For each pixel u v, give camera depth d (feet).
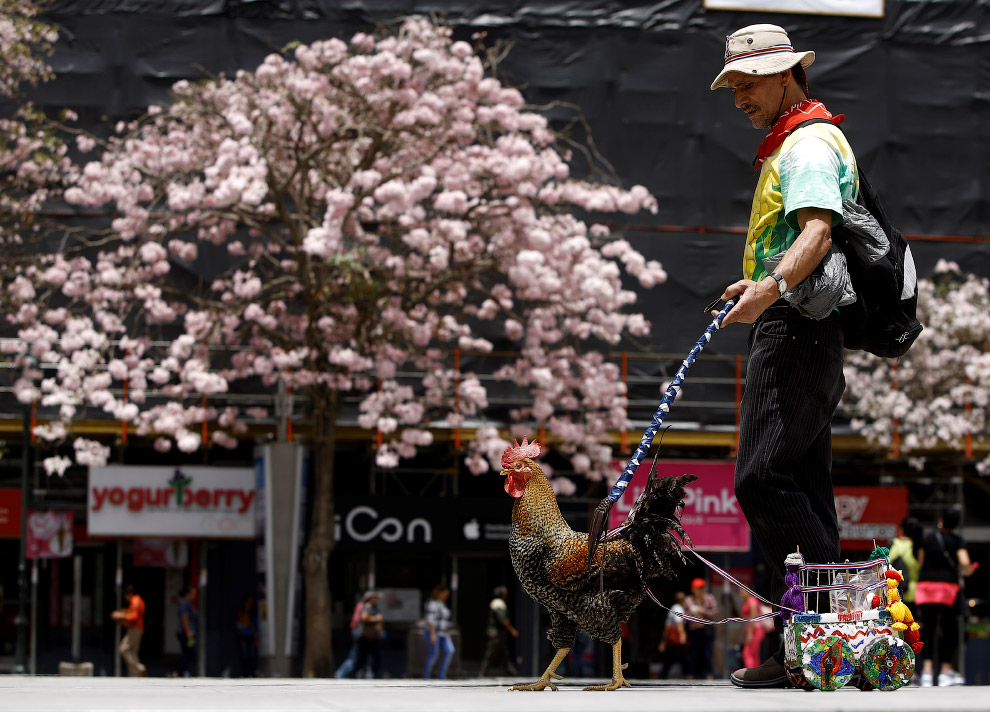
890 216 83.35
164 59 78.89
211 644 77.87
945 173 83.97
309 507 78.43
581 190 70.03
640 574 16.44
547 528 17.10
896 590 17.83
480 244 69.56
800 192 17.66
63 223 77.25
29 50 73.36
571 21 81.92
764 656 71.20
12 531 77.97
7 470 80.23
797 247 17.34
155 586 78.48
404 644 79.25
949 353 78.84
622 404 72.43
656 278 71.87
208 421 74.49
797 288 17.83
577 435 70.69
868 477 85.66
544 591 17.01
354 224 65.77
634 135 81.61
